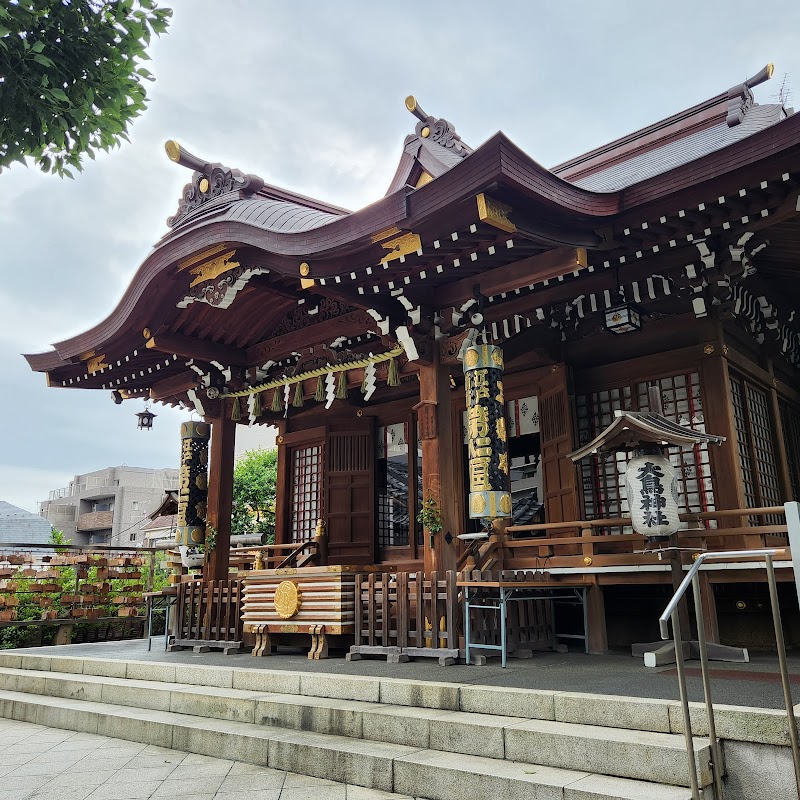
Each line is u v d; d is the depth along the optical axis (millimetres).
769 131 5387
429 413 7582
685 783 3490
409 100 8883
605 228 6465
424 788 4051
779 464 8922
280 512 12367
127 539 42594
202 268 8250
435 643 6633
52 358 10164
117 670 7430
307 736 4980
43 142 4562
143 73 4777
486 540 8398
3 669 8492
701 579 7012
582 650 7773
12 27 4133
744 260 6742
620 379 8742
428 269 6914
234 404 10367
